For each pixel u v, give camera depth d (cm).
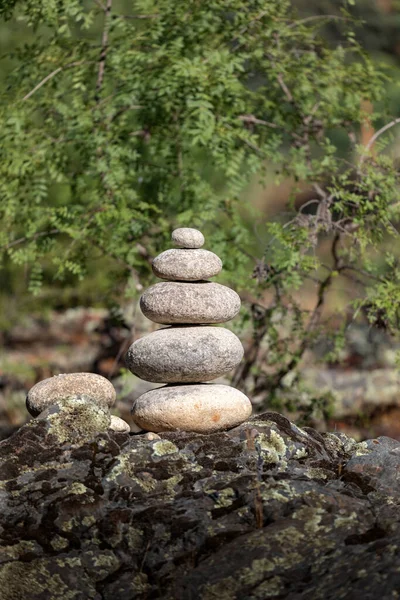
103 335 995
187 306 525
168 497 453
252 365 795
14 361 1088
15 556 424
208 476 465
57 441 486
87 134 724
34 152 730
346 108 788
